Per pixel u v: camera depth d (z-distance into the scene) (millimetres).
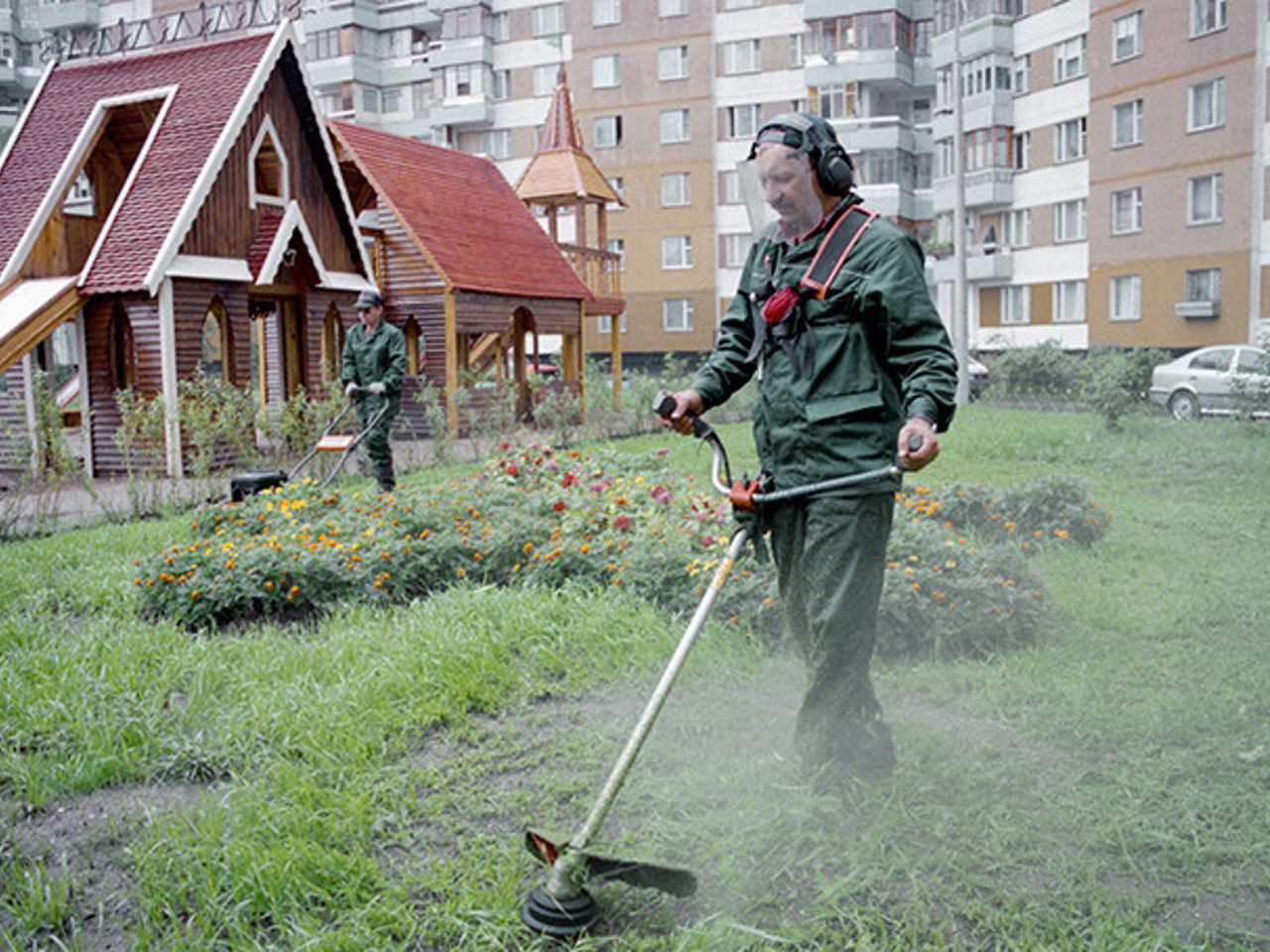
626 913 3023
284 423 15000
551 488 8289
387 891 3145
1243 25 30516
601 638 5449
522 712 4645
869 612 3561
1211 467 12680
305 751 4129
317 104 18484
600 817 3004
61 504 13164
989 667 5016
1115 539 8117
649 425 21406
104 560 8297
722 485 3674
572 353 25562
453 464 15422
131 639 5688
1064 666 5035
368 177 21297
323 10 57750
